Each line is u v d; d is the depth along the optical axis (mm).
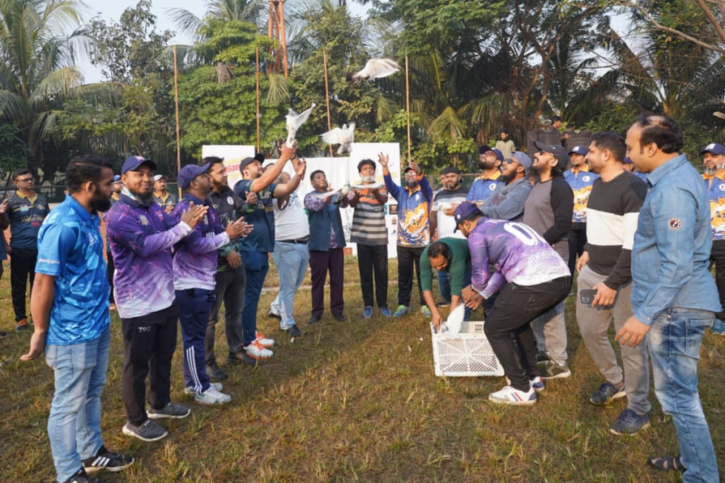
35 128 18141
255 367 5102
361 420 4000
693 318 2770
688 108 17594
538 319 4910
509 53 19516
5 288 9273
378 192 6762
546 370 4820
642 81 17891
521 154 5207
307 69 19391
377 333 6176
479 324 5145
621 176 3762
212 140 18422
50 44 18750
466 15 16438
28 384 4875
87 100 19047
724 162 5922
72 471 3109
